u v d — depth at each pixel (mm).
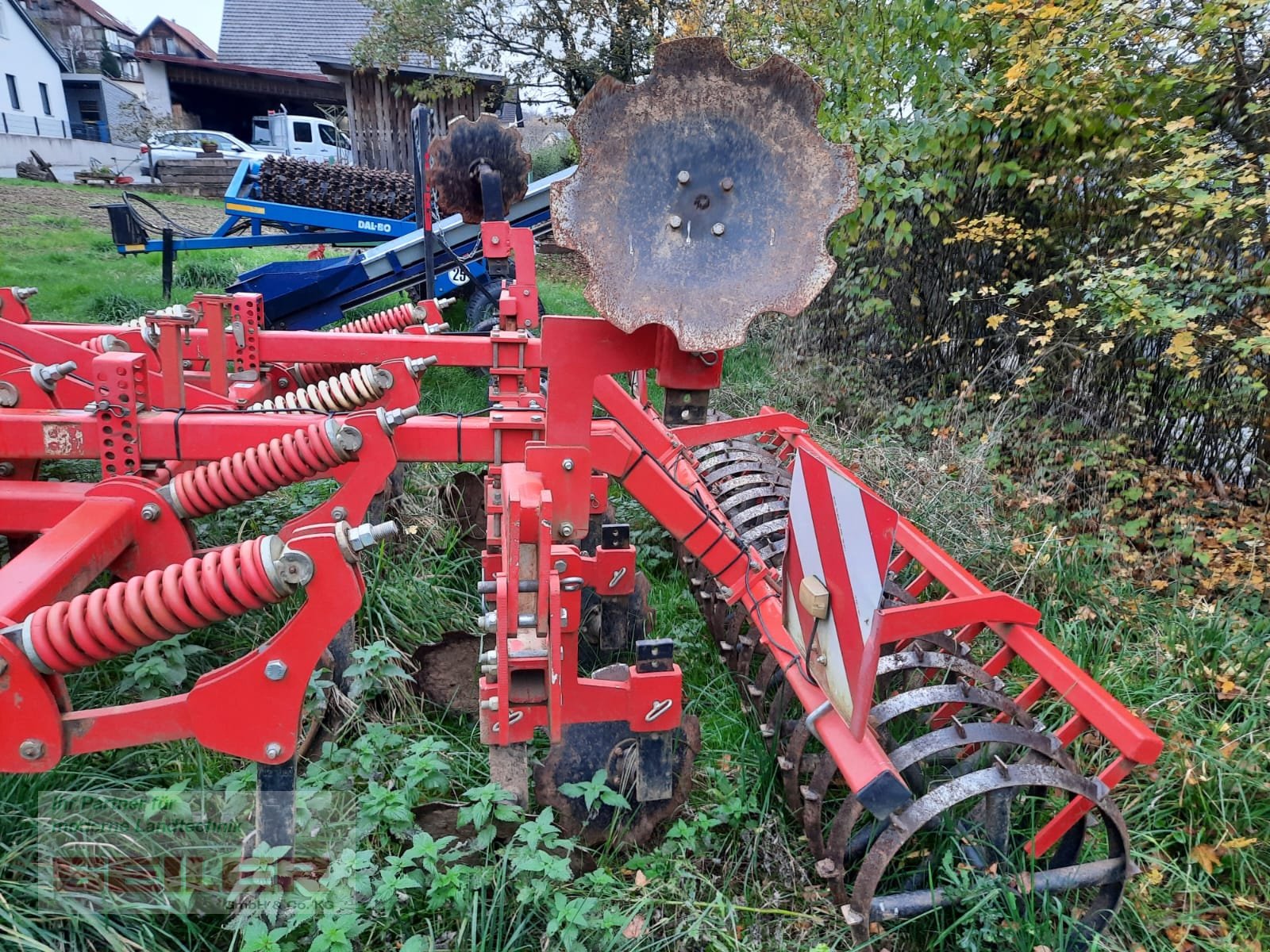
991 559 4145
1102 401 4984
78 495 2830
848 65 5609
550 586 2072
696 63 2057
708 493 3438
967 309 5863
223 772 2602
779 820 2635
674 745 2520
